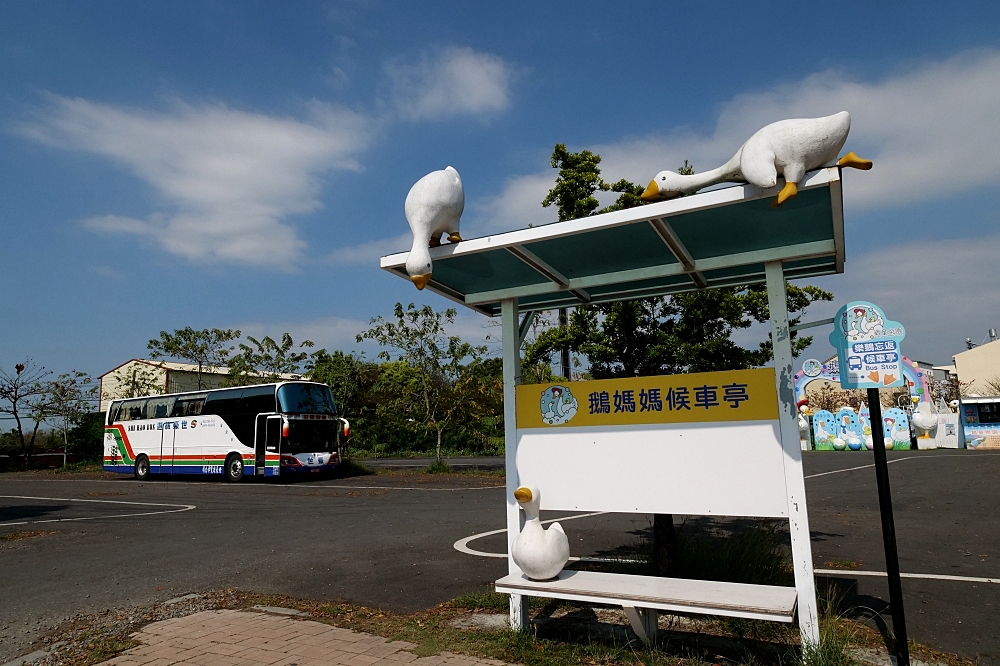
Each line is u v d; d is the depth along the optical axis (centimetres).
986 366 5078
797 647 484
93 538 1100
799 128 380
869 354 444
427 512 1346
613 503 503
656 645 485
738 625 524
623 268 545
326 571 805
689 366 742
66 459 3488
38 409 3403
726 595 445
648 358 741
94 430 3647
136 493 1958
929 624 551
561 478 525
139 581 780
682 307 750
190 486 2167
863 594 643
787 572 606
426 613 605
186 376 4378
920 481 1736
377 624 578
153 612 640
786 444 449
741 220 433
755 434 460
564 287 566
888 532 437
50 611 656
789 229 450
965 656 483
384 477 2309
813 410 4322
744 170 396
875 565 768
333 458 2292
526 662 471
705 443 475
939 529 1014
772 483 452
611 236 463
